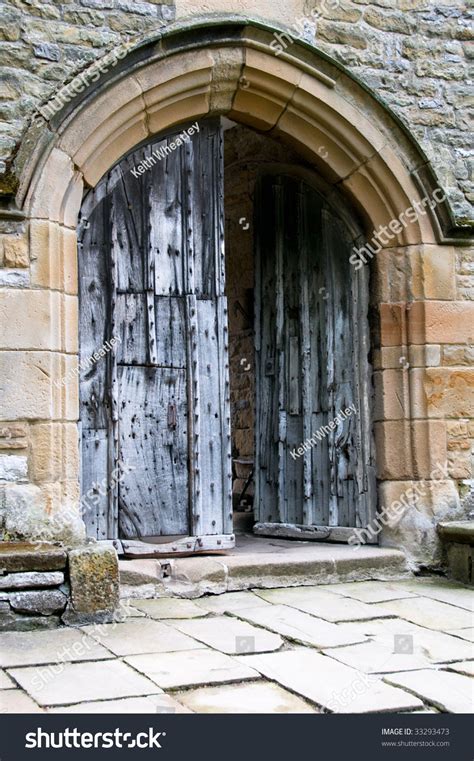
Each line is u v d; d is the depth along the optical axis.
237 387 7.82
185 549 5.10
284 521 6.11
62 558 4.09
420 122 5.58
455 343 5.57
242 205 7.68
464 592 4.90
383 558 5.28
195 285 5.28
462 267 5.62
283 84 5.19
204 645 3.71
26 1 4.71
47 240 4.63
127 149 5.00
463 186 5.67
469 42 5.75
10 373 4.52
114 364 5.04
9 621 3.96
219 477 5.26
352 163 5.46
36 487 4.52
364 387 5.66
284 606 4.48
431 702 3.01
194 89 5.04
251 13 5.15
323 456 5.89
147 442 5.11
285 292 6.23
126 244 5.14
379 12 5.52
